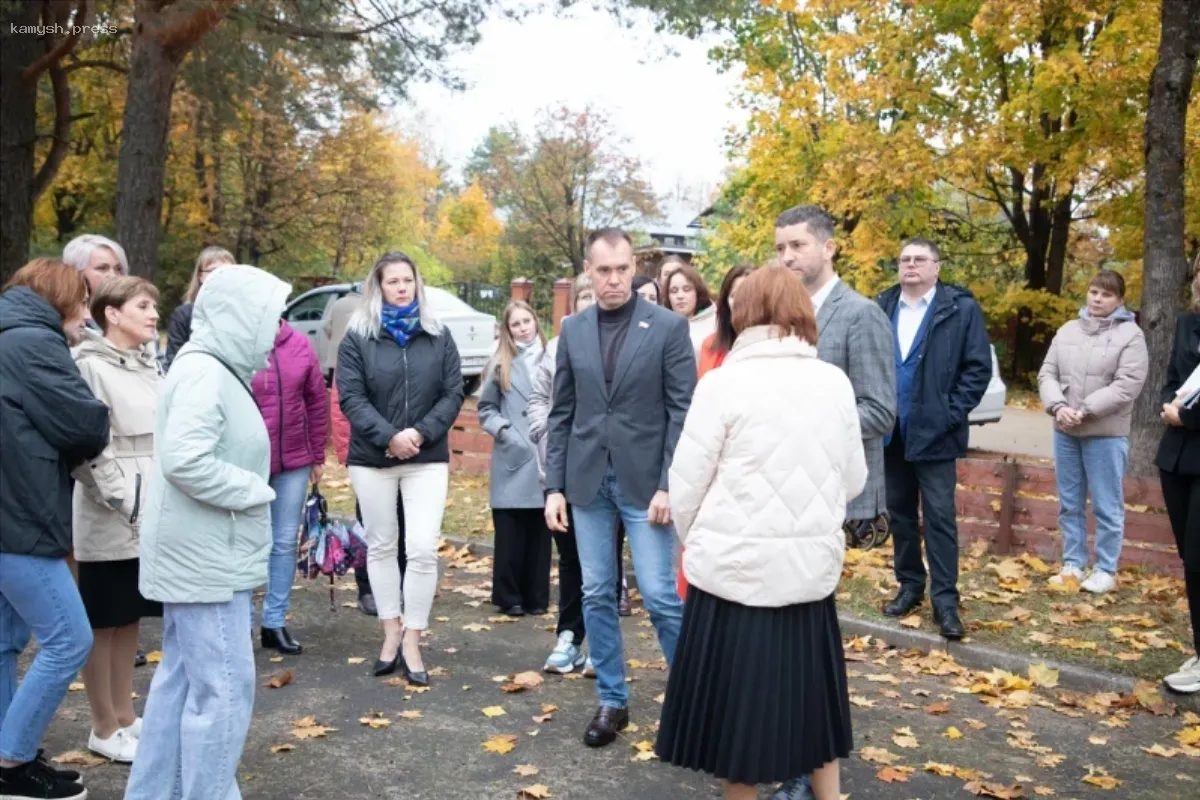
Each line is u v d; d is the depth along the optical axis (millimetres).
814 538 2979
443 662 5199
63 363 3342
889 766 3975
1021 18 13039
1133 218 16266
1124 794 3797
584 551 4152
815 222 4316
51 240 30672
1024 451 12945
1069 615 5695
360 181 31406
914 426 5340
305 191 30578
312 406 5340
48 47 15250
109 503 3709
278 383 5129
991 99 17109
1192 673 4652
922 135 16219
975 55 16453
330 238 33250
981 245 23297
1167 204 9219
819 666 3057
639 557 4016
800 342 3035
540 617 6102
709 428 3006
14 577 3279
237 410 3168
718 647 3037
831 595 3137
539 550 6113
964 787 3832
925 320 5359
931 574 5465
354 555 5082
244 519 3166
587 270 4129
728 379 3014
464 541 7602
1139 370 5980
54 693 3363
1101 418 6098
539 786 3725
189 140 25734
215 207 29828
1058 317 19516
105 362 3924
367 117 30844
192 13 12812
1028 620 5648
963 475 7246
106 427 3439
